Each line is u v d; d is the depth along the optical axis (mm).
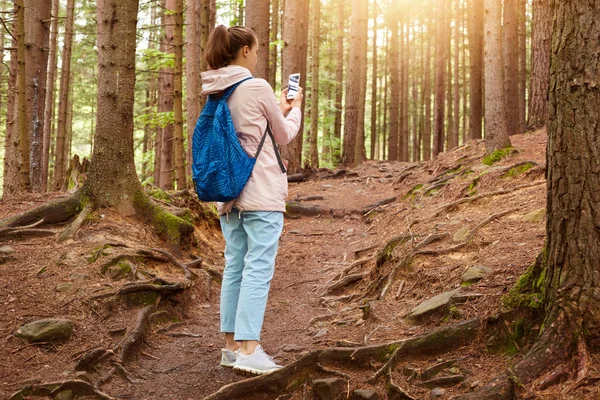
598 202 2529
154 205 5348
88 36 17609
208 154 3018
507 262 3742
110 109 5230
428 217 5883
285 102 3436
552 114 2674
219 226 6879
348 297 4605
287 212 8430
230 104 3098
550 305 2668
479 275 3672
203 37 9797
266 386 2969
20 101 6793
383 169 11500
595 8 2523
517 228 4457
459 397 2439
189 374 3354
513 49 13156
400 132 24922
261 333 4008
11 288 3973
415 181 9055
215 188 2979
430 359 2969
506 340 2865
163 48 15648
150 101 20172
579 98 2559
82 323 3713
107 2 5199
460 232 4680
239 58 3201
